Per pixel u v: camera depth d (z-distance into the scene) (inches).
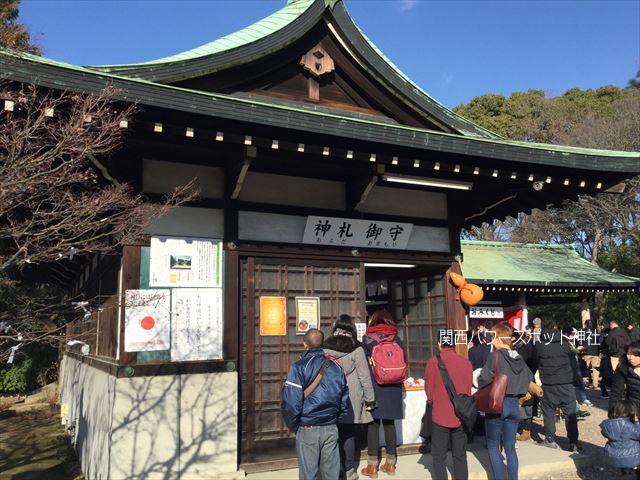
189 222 224.2
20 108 163.3
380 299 399.9
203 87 227.9
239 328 227.8
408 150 224.2
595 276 507.2
